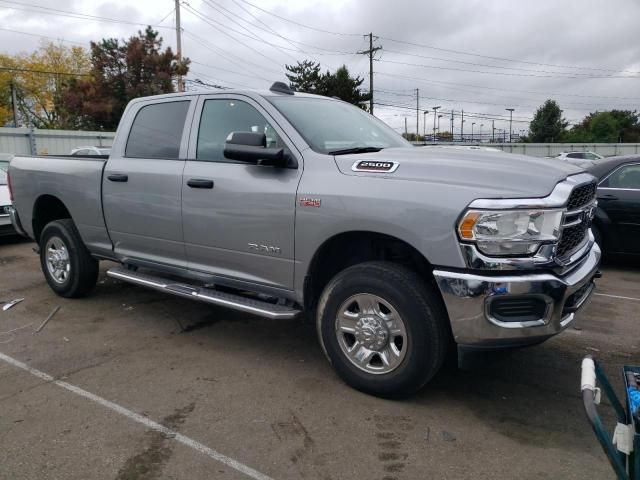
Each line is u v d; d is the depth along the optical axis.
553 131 74.94
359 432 3.15
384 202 3.28
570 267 3.31
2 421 3.26
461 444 3.04
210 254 4.28
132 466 2.82
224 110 4.31
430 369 3.31
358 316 3.52
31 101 55.16
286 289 3.89
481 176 3.19
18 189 6.07
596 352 4.42
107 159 5.14
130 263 5.09
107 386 3.74
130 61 38.22
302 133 3.89
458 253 3.07
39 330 4.86
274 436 3.10
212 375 3.92
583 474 2.76
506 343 3.12
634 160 7.32
